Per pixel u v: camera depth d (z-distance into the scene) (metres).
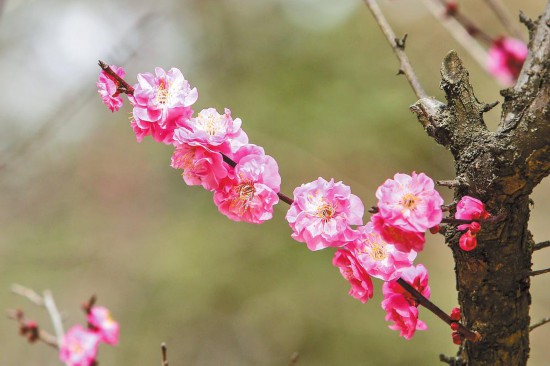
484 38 4.20
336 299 7.95
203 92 9.00
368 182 8.14
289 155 8.19
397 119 8.24
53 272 8.71
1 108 9.41
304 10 9.24
